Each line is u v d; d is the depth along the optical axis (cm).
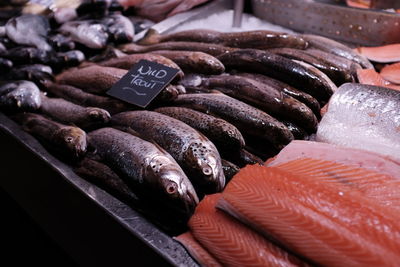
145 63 205
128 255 136
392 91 160
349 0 304
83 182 155
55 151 171
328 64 203
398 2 285
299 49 231
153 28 286
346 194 105
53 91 230
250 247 111
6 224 269
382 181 115
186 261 117
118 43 274
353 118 161
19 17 282
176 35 267
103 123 184
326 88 186
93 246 162
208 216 125
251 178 118
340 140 157
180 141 151
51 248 254
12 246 253
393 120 152
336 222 97
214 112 177
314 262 99
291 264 103
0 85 221
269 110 179
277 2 284
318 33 268
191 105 185
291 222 102
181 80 210
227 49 227
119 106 194
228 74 214
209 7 313
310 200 104
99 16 296
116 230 137
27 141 184
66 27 275
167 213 136
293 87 191
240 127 170
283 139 162
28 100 210
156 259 121
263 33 238
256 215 109
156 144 152
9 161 212
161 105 193
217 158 146
